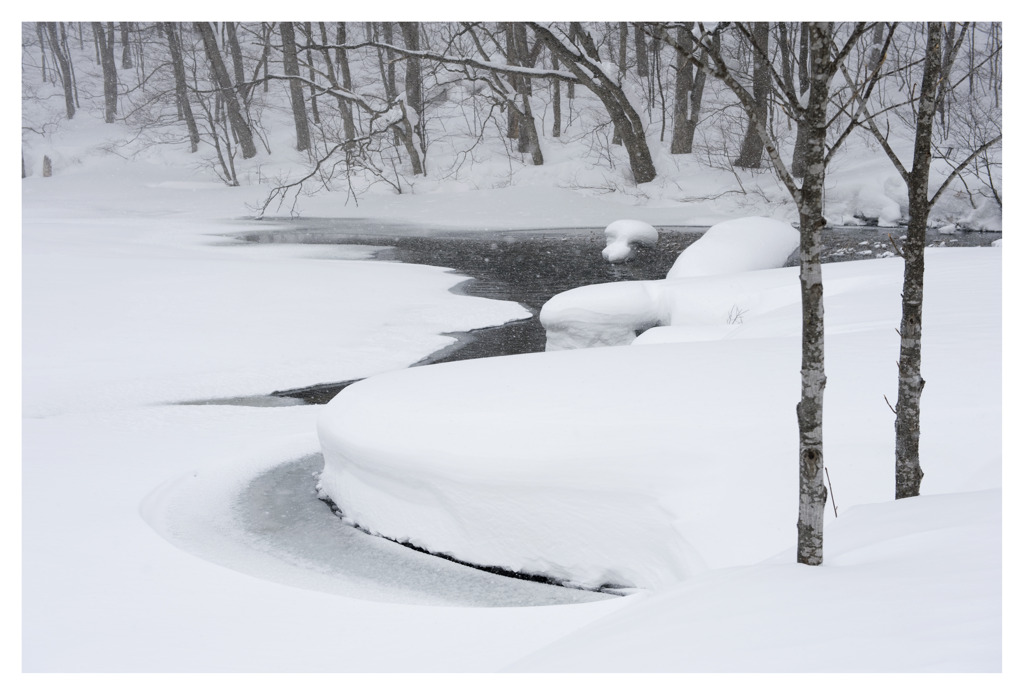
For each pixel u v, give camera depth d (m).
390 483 5.98
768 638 2.12
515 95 32.25
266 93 48.59
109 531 6.06
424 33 35.06
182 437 8.73
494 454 5.43
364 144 28.03
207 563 5.51
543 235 26.03
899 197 23.81
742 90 2.91
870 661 1.86
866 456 4.72
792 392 5.39
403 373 7.25
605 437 5.24
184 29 44.94
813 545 2.84
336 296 16.62
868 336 6.72
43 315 14.48
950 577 2.33
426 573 5.38
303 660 4.06
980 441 4.61
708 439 5.03
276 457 8.05
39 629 4.48
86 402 10.38
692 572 4.50
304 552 5.81
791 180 2.95
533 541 5.22
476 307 16.02
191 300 15.78
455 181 35.00
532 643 4.20
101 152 44.88
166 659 4.10
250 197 36.81
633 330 11.65
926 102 3.60
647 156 30.72
